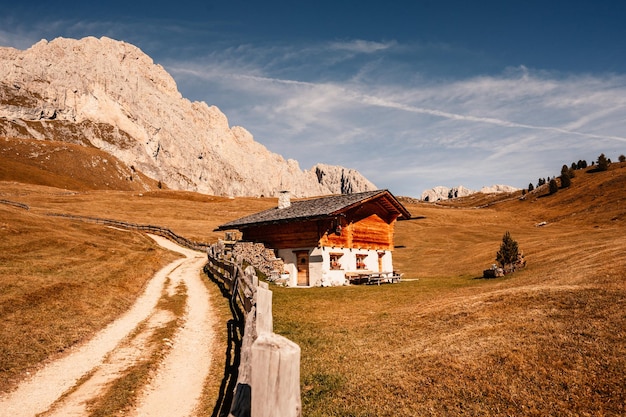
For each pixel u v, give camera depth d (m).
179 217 84.62
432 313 12.80
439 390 7.29
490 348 8.52
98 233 44.41
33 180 152.75
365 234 33.06
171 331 13.33
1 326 12.05
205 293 20.62
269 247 32.12
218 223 78.50
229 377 8.99
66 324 13.45
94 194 109.94
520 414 6.24
